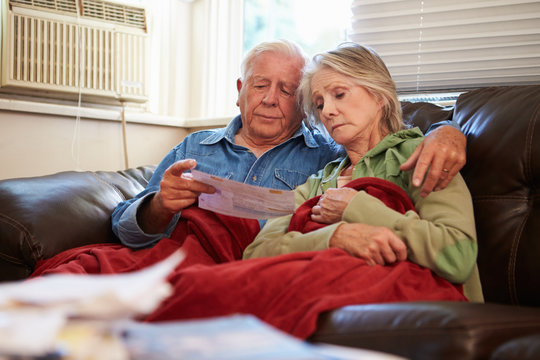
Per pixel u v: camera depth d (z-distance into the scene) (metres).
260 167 1.69
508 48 1.93
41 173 2.24
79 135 2.36
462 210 1.20
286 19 2.69
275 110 1.69
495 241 1.29
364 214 1.22
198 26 2.80
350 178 1.46
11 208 1.50
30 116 2.21
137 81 2.47
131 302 0.48
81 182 1.75
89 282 0.54
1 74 2.21
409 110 1.71
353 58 1.43
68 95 2.38
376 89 1.42
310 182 1.58
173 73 2.77
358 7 2.10
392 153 1.39
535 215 1.26
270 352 0.47
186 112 2.82
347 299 0.94
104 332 0.49
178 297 0.95
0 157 2.13
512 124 1.35
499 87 1.51
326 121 1.46
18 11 2.20
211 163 1.74
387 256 1.12
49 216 1.52
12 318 0.46
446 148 1.19
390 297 1.03
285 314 0.95
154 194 1.57
